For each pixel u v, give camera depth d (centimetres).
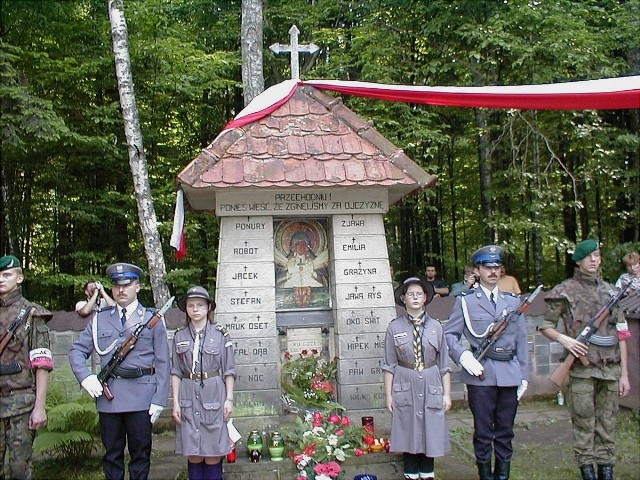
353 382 616
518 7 1161
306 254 654
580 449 528
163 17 1396
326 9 1520
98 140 1229
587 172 1241
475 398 523
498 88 650
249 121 634
